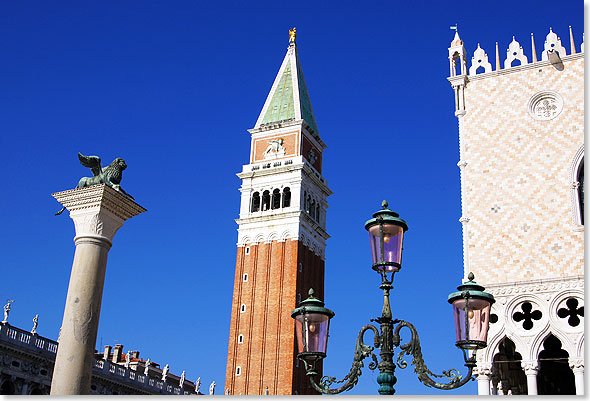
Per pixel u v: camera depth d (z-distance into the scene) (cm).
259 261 11862
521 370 4206
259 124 12825
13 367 7206
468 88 4469
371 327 2019
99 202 2520
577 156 4028
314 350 2030
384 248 2056
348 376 1992
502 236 4025
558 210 3959
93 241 2502
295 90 12988
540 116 4209
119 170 2625
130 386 8919
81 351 2342
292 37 13712
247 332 11469
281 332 11225
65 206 2575
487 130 4306
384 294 2038
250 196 12375
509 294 3878
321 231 12738
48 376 7669
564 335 3694
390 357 1947
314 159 12962
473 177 4231
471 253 4056
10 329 7244
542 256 3897
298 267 11656
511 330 3809
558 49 4291
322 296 12475
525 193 4069
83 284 2431
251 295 11694
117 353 10225
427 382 1919
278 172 12269
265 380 11025
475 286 1977
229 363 11381
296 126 12519
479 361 3794
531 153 4144
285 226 11900
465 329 1911
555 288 3803
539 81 4281
